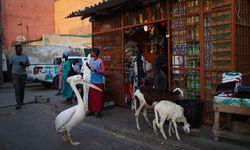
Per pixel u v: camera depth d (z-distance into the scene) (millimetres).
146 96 6465
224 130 5590
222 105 5340
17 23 28031
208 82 6430
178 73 7141
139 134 6227
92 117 7855
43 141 6172
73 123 5770
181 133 6152
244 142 5461
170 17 7230
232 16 5895
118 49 9117
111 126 6926
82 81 6105
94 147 5746
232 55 5934
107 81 9672
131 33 9016
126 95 8977
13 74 9859
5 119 8375
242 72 6320
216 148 5180
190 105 6074
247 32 6527
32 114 9047
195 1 6617
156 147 5691
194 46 6730
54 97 12555
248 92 5230
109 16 9367
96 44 10148
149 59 9258
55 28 30844
